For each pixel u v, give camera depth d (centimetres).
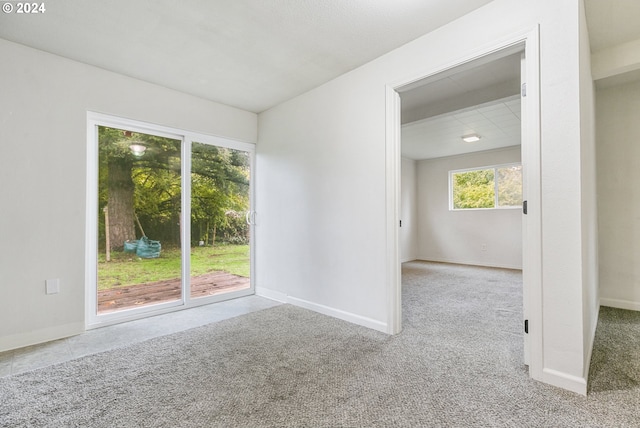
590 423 136
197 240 345
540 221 170
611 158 327
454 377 177
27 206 236
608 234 328
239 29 218
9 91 229
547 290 168
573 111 160
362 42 234
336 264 290
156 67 273
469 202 641
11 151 230
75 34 222
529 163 174
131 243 299
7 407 153
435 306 323
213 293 354
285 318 288
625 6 205
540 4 171
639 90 313
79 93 261
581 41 170
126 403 155
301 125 331
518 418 141
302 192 328
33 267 238
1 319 225
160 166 320
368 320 261
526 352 187
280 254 354
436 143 545
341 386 169
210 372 186
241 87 315
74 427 138
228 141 371
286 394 162
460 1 189
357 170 272
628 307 316
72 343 236
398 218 251
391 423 138
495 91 311
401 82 240
